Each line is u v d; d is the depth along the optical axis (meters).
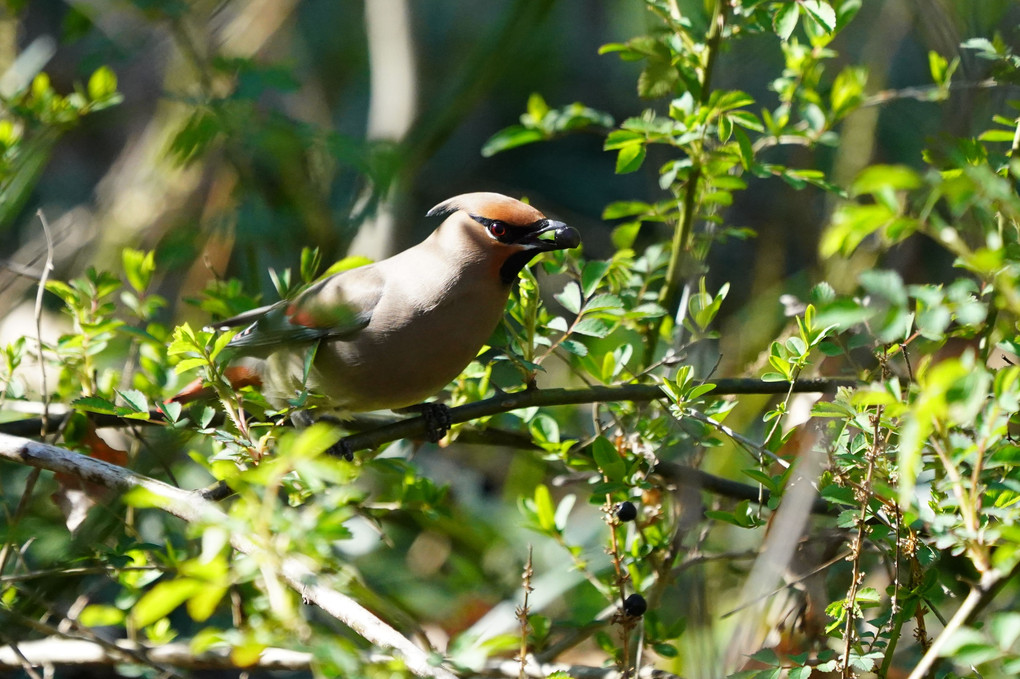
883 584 9.04
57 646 8.87
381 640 6.25
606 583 8.76
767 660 7.22
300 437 5.50
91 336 9.20
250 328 9.56
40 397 10.50
